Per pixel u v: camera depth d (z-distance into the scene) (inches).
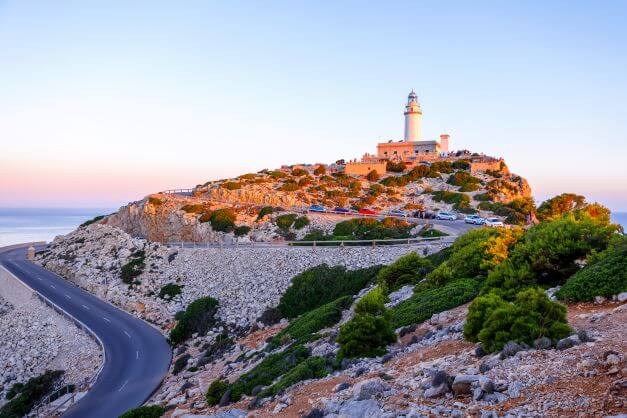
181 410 820.0
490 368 464.1
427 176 3521.2
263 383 805.2
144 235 2984.7
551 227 895.7
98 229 3083.2
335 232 2253.9
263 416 551.8
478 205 2819.9
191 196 3257.9
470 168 3597.4
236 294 1733.5
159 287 2011.6
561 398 367.6
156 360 1460.4
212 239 2588.6
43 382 1454.2
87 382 1338.6
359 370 619.2
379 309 792.9
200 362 1320.1
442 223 2289.6
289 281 1660.9
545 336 502.6
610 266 683.4
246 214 2716.5
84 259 2534.5
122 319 1871.3
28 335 1818.4
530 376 420.8
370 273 1520.7
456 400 416.5
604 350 437.1
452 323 731.4
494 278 857.5
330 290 1529.3
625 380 364.8
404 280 1228.5
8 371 1599.4
